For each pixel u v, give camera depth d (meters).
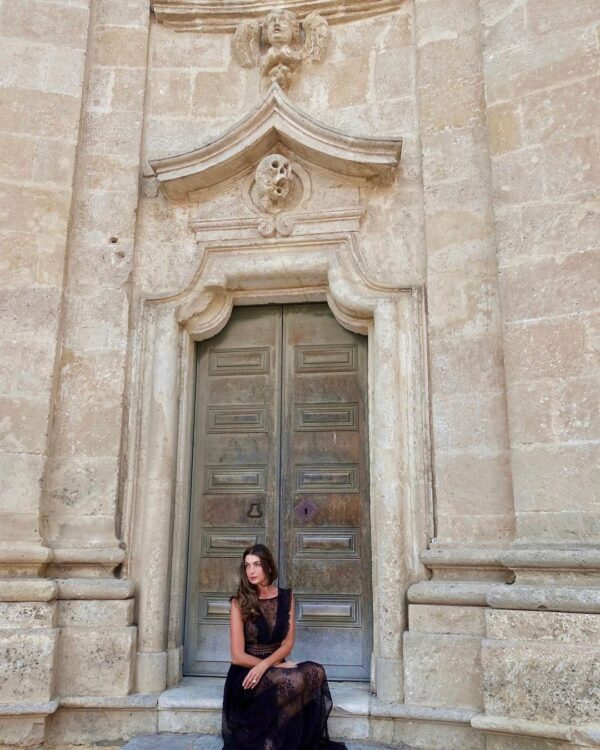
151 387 6.04
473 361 5.56
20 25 6.50
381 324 5.84
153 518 5.75
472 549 5.21
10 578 5.34
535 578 4.77
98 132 6.55
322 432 6.27
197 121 6.73
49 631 5.21
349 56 6.70
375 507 5.62
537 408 5.00
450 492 5.42
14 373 5.75
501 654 4.59
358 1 6.70
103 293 6.16
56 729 5.24
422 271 6.01
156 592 5.61
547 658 4.46
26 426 5.66
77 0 6.70
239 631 4.85
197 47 6.92
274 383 6.43
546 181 5.32
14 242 5.99
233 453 6.35
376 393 5.74
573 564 4.59
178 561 5.90
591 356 4.89
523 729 4.41
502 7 5.87
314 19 6.77
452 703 4.95
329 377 6.36
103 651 5.36
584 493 4.74
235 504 6.25
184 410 6.18
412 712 4.97
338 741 5.05
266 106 6.22
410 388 5.73
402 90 6.48
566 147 5.30
